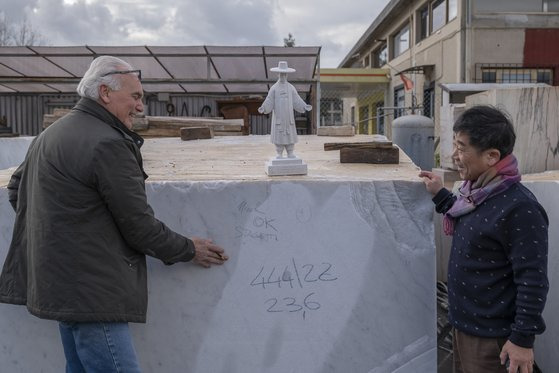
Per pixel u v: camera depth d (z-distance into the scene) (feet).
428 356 7.77
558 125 14.10
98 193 6.27
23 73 40.37
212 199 7.77
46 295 6.20
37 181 6.39
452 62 46.09
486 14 43.57
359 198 7.70
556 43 43.91
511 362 6.37
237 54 34.81
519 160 14.11
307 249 7.73
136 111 7.13
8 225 7.88
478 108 6.94
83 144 6.24
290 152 8.50
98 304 6.19
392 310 7.75
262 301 7.77
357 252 7.73
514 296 6.70
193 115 43.78
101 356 6.34
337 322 7.75
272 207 7.75
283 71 8.14
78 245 6.18
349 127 17.51
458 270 7.06
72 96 44.14
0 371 8.04
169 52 34.37
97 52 34.32
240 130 19.07
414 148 25.08
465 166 6.95
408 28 60.44
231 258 7.79
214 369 7.84
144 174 7.09
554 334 9.91
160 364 7.91
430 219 7.74
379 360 7.79
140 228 6.40
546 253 6.42
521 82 44.16
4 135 32.24
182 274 7.80
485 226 6.67
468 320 7.00
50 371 7.98
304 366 7.77
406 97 59.00
